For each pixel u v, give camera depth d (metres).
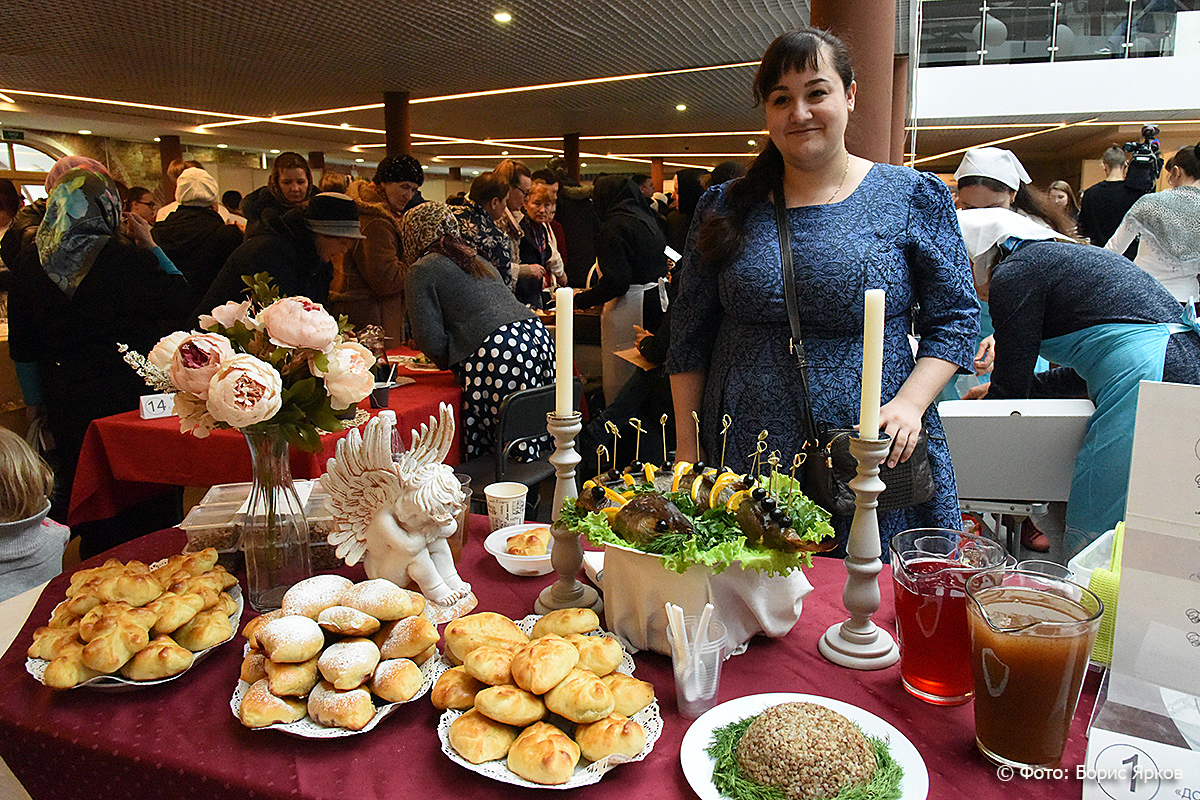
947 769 0.78
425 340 2.81
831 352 1.55
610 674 0.87
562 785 0.73
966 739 0.83
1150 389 0.73
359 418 1.36
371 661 0.86
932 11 6.44
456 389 2.86
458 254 2.84
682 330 1.77
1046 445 2.20
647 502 0.96
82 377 2.71
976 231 2.53
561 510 1.08
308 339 1.02
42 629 1.01
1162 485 0.73
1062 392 2.62
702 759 0.77
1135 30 6.43
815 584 1.24
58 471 2.86
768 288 1.56
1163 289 2.18
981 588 0.82
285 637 0.87
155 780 0.82
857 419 1.52
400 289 4.43
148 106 9.25
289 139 12.47
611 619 1.03
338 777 0.78
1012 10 6.43
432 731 0.86
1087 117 7.00
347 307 4.40
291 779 0.78
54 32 5.70
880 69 2.76
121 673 0.93
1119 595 0.76
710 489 1.02
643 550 0.94
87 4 5.04
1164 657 0.74
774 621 1.02
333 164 15.52
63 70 7.10
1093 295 2.16
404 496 1.07
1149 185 4.44
